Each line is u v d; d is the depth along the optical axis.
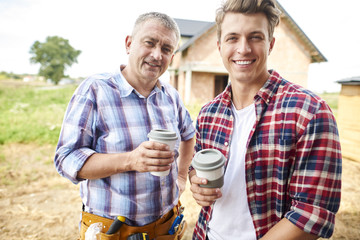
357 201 4.49
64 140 1.63
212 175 1.30
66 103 18.22
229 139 1.50
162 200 1.82
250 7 1.28
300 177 1.18
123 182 1.68
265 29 1.34
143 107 1.83
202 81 19.02
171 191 1.91
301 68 19.11
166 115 1.96
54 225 3.69
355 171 6.17
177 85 22.98
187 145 2.35
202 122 1.68
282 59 18.88
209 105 1.68
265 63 1.40
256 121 1.35
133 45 1.79
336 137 1.16
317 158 1.14
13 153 7.05
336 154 1.14
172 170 1.94
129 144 1.72
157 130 1.58
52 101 19.78
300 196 1.17
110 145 1.70
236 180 1.45
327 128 1.14
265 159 1.32
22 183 5.13
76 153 1.59
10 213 3.98
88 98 1.66
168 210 1.89
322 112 1.16
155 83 1.96
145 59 1.75
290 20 18.02
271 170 1.31
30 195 4.63
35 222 3.75
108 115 1.70
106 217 1.68
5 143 7.90
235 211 1.44
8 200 4.41
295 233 1.13
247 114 1.48
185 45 17.48
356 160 6.99
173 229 1.86
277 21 1.39
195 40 17.58
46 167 6.03
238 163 1.45
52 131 9.09
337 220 3.84
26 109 14.50
